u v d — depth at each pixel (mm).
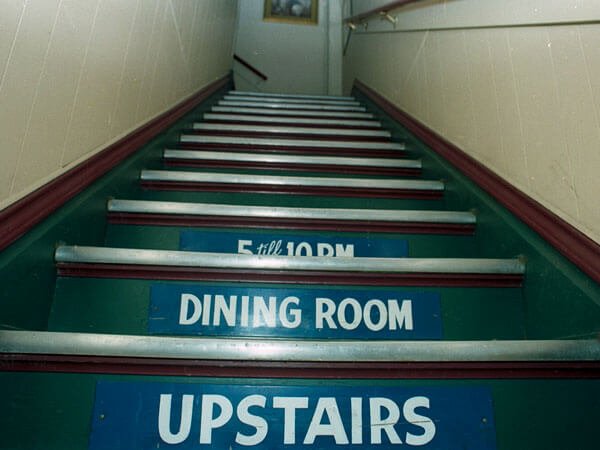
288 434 926
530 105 1402
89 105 1440
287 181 1906
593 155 1101
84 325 1176
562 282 1135
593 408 975
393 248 1601
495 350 988
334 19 5895
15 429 882
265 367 965
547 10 1315
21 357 917
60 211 1223
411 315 1263
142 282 1231
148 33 2021
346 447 925
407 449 930
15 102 1021
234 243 1543
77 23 1335
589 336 1028
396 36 3096
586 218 1115
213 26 3695
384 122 3180
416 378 977
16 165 1036
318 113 3533
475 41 1843
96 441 893
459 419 957
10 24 988
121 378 938
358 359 971
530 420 963
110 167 1546
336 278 1275
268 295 1244
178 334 1195
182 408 927
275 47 5797
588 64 1136
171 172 1860
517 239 1357
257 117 3232
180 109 2539
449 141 2055
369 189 1942
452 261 1304
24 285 1031
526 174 1403
